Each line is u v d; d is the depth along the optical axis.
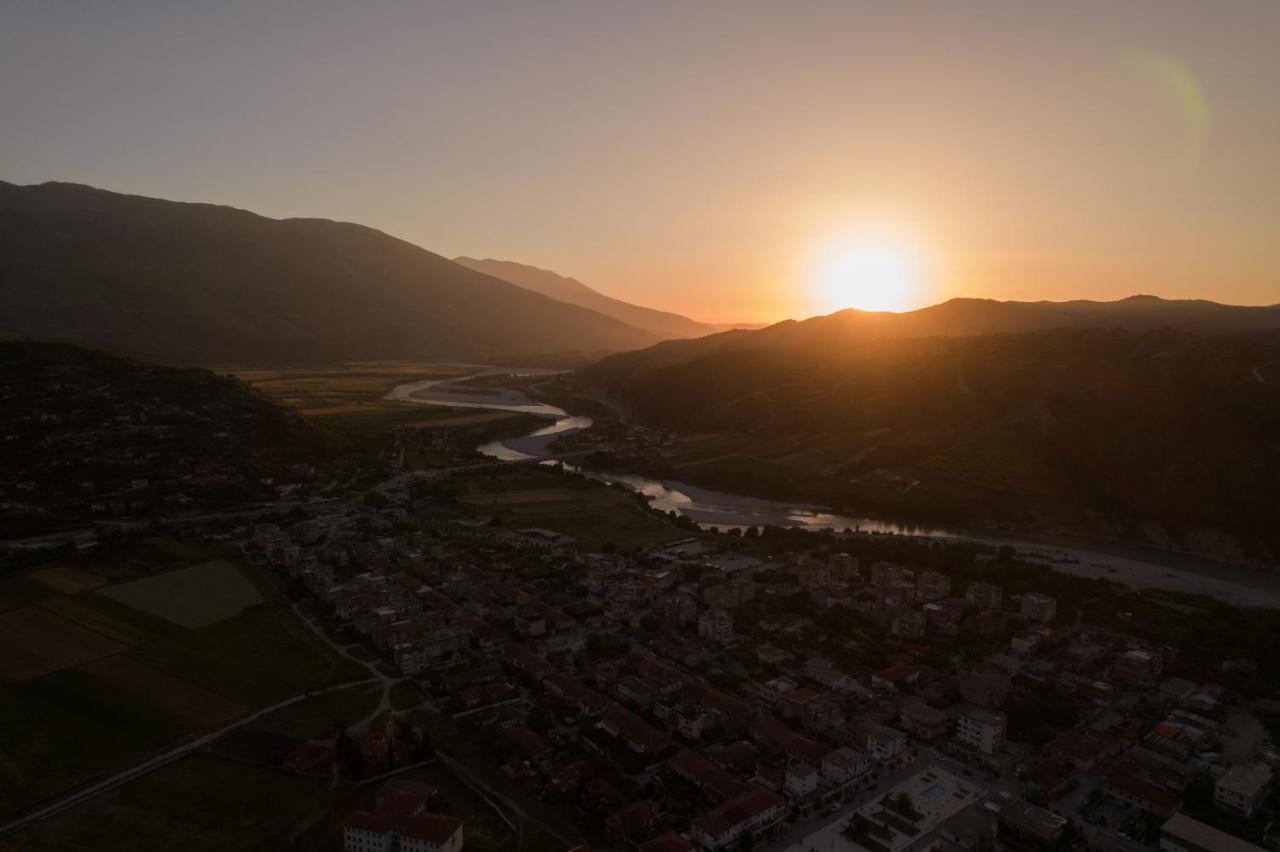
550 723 168.00
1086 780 152.25
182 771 148.38
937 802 144.00
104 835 129.62
